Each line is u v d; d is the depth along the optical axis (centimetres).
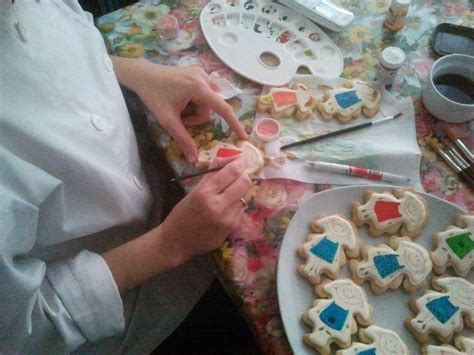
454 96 63
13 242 43
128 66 65
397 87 66
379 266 49
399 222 52
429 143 61
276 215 55
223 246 53
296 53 69
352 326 46
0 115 43
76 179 51
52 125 48
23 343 48
